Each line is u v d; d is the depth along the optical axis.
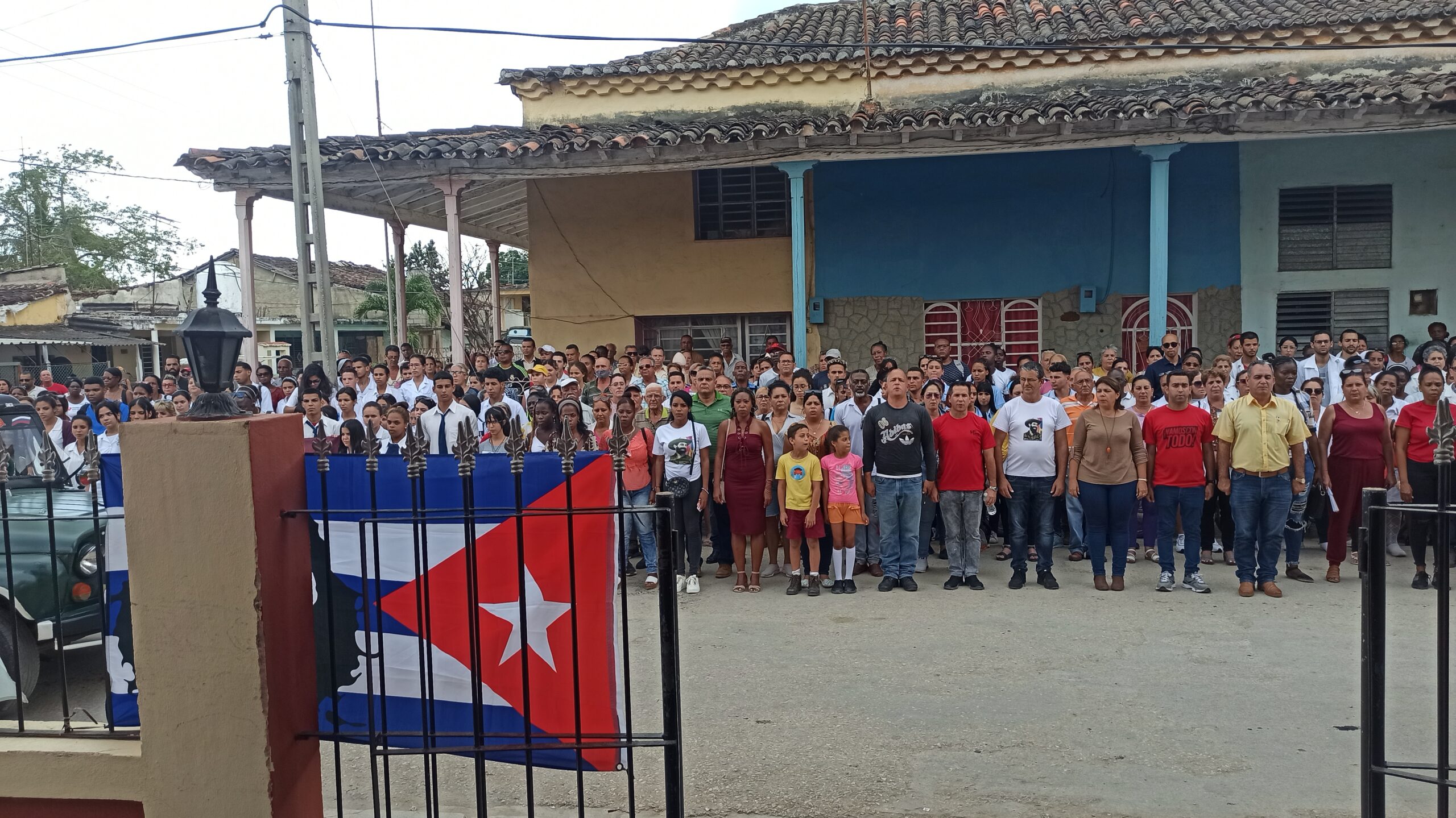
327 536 3.21
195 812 2.91
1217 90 11.32
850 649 6.09
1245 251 12.69
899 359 13.40
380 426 7.75
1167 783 4.14
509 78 14.23
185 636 2.87
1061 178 12.94
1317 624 6.39
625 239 13.89
